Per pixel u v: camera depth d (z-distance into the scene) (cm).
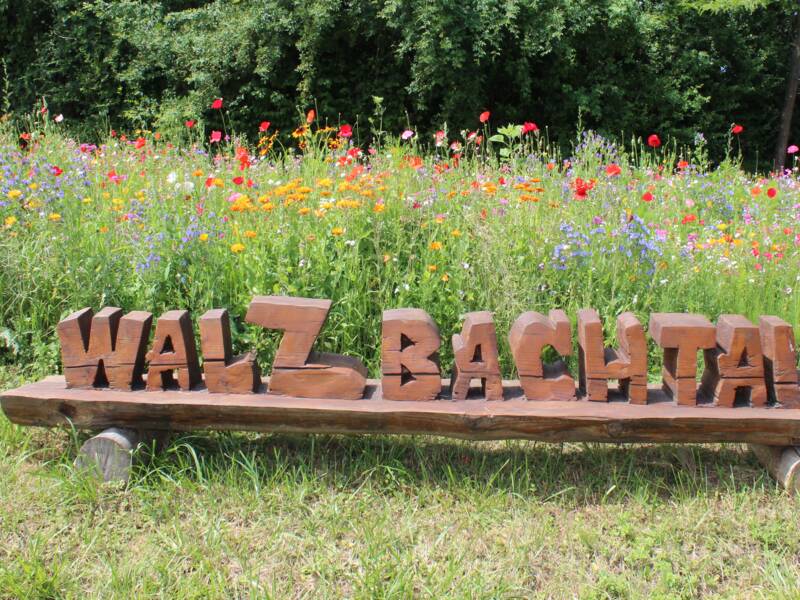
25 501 281
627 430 281
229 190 486
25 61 1318
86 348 301
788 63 1441
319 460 309
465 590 238
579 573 251
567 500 289
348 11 1101
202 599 236
